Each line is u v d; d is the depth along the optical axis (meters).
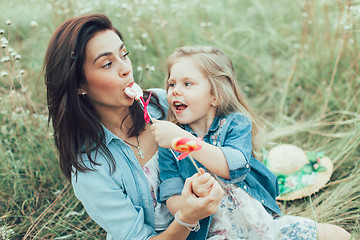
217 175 1.55
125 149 1.63
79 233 2.04
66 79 1.43
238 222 1.68
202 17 3.87
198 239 1.64
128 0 3.79
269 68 3.57
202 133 1.77
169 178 1.67
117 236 1.58
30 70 3.29
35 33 3.84
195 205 1.35
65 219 2.16
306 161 2.38
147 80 3.15
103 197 1.53
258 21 4.27
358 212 2.09
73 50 1.40
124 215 1.56
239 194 1.65
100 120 1.63
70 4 3.44
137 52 3.28
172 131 1.44
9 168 2.41
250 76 3.54
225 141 1.67
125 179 1.62
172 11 3.60
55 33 1.46
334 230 1.72
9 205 2.25
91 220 2.16
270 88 3.41
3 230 2.00
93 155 1.57
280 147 2.46
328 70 3.23
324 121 2.86
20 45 3.68
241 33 3.98
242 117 1.74
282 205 2.26
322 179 2.30
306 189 2.27
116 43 1.44
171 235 1.48
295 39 3.75
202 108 1.68
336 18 3.37
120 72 1.45
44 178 2.36
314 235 1.68
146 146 1.73
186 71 1.67
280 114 3.00
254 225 1.66
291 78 3.41
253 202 1.68
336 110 2.94
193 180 1.35
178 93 1.65
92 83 1.46
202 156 1.50
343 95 2.99
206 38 3.58
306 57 3.42
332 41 3.25
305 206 2.23
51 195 2.34
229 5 4.45
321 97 3.06
